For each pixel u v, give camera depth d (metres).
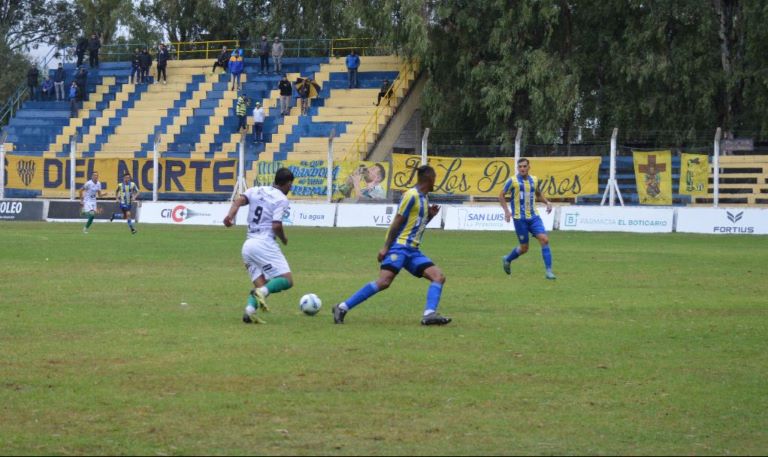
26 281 21.45
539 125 53.06
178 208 51.47
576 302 18.34
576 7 55.81
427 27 55.47
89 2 76.75
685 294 19.77
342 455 8.41
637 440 8.96
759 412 9.97
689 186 44.66
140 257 28.38
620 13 54.50
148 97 64.56
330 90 60.56
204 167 52.34
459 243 36.19
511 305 17.84
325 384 10.98
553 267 25.92
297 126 58.75
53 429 9.14
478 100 56.03
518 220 23.05
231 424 9.33
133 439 8.83
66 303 17.72
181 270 24.31
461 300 18.58
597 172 45.62
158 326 14.98
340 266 25.59
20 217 54.03
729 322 15.86
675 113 53.69
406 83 59.72
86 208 42.97
